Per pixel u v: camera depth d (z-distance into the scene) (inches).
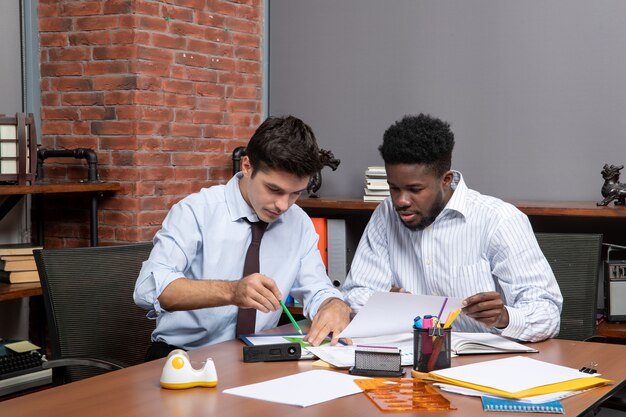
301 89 156.9
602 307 132.0
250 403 58.5
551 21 134.6
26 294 118.3
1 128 118.6
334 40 153.0
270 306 73.5
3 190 116.2
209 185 150.0
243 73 155.9
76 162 142.4
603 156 131.8
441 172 83.6
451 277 90.8
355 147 151.8
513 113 138.2
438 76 144.0
